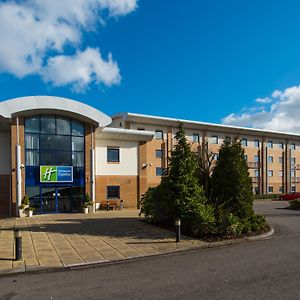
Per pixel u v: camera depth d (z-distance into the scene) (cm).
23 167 2419
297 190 5903
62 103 2491
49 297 662
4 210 2525
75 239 1305
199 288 688
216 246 1175
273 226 1652
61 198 2584
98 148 2870
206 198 1487
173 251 1089
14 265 916
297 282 716
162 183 1591
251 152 5356
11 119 2391
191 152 1550
